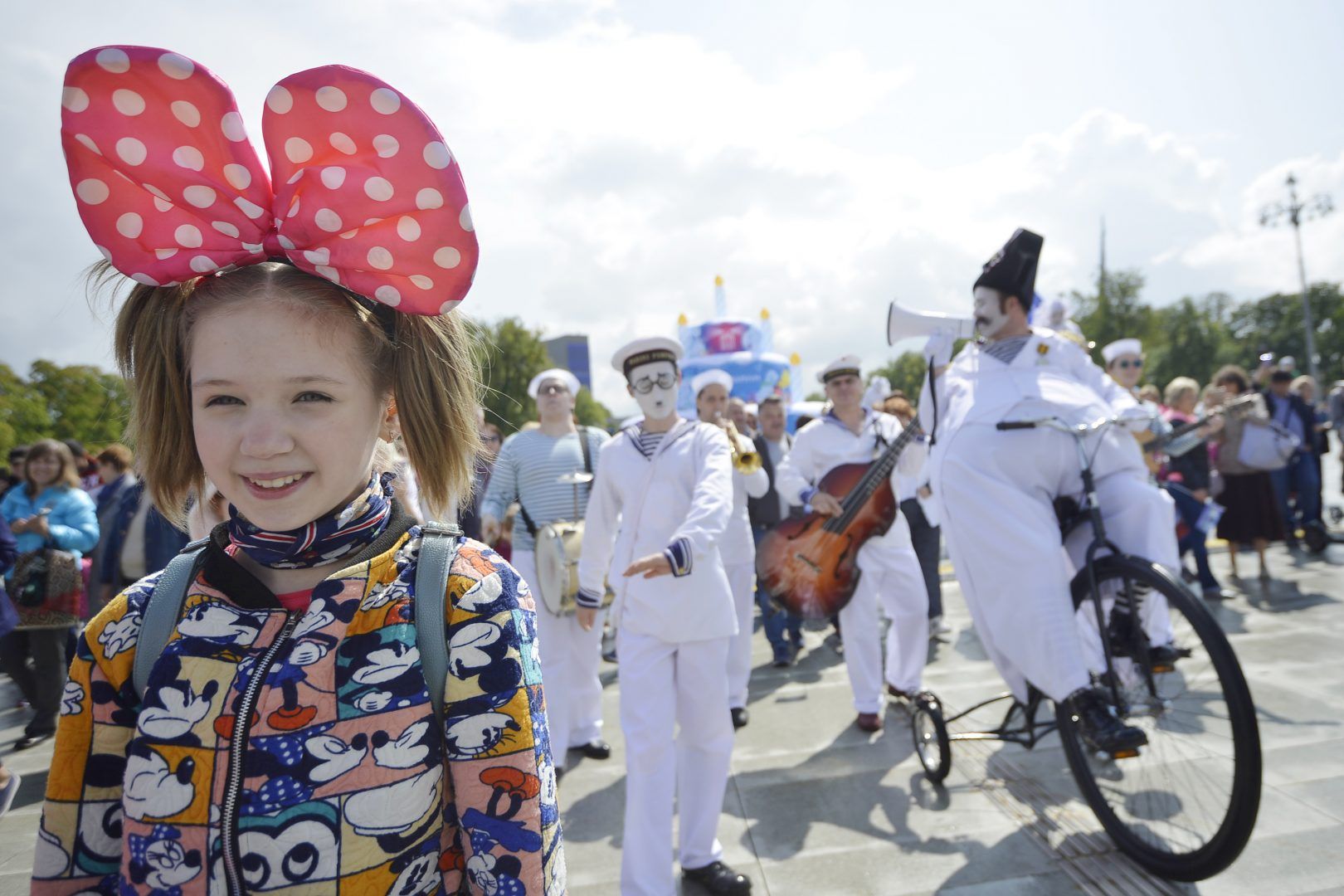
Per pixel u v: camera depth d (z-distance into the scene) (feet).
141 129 2.75
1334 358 205.67
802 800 10.62
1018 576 8.32
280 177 2.78
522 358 110.42
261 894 2.55
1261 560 20.74
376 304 3.01
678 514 9.18
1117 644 8.68
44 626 15.11
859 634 13.15
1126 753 7.64
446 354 3.17
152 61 2.64
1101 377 9.71
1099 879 8.15
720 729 8.77
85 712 2.87
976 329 9.87
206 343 2.78
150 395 3.13
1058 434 8.73
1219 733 9.49
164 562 15.39
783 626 17.62
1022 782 10.50
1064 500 9.08
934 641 18.21
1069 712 8.53
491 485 13.71
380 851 2.63
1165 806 9.20
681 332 60.49
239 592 2.85
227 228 2.82
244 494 2.78
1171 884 7.89
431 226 2.75
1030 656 8.25
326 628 2.73
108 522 15.92
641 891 8.13
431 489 3.20
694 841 8.77
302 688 2.66
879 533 13.00
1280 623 16.71
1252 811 6.90
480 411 3.40
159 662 2.78
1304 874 7.84
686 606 8.46
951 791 10.48
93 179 2.78
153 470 3.20
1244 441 20.26
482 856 2.72
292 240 2.80
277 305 2.76
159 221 2.83
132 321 3.12
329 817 2.60
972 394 9.36
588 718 13.20
